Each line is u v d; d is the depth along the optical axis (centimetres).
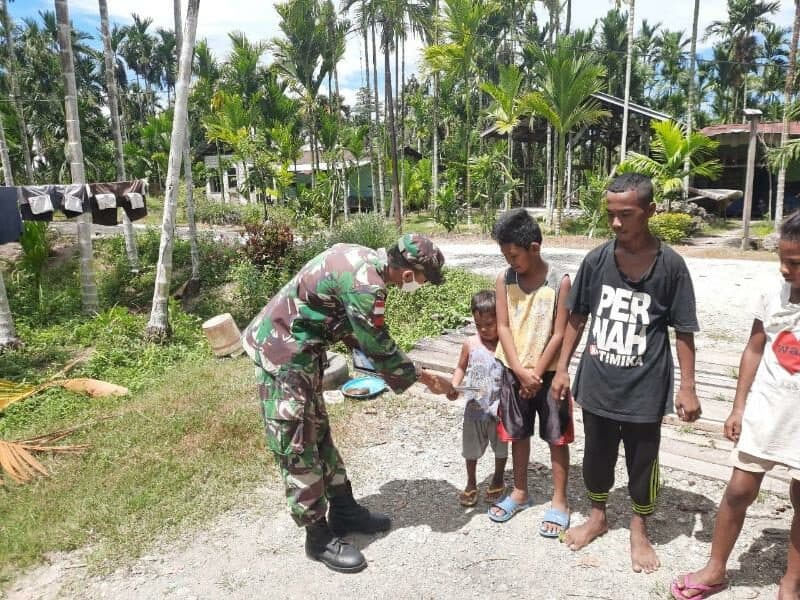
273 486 380
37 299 1109
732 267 1236
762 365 242
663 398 264
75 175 927
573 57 1905
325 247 1238
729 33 4062
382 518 330
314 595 280
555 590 275
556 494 321
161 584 292
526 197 3419
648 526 320
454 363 593
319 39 2375
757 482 242
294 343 279
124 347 791
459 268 1217
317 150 2783
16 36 3077
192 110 3127
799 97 2130
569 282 295
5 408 518
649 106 4247
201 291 1214
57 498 371
